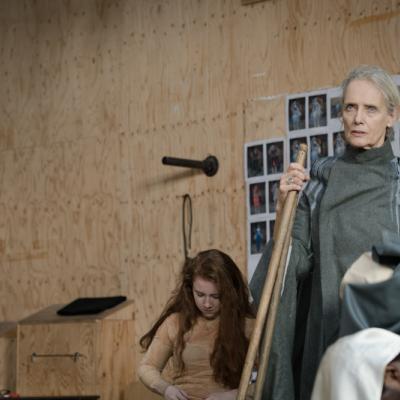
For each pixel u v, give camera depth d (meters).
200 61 7.67
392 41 6.74
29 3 8.71
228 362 4.98
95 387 6.93
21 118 8.60
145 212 7.82
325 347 3.49
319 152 6.86
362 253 3.50
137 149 7.94
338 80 6.94
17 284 8.42
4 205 8.58
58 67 8.48
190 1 7.80
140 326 7.69
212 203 7.43
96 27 8.33
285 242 3.50
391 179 3.59
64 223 8.26
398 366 2.36
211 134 7.51
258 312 3.41
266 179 7.12
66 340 7.05
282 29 7.26
